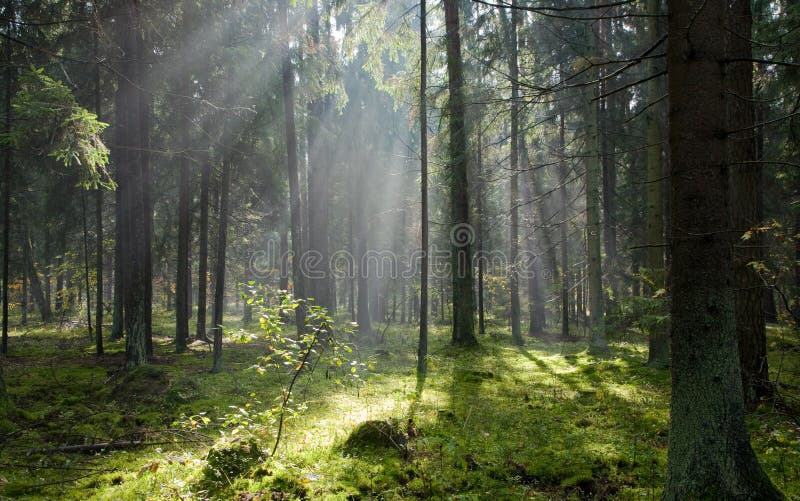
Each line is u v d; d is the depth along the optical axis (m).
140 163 11.75
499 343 18.22
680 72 3.69
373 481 4.77
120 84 12.09
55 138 6.74
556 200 21.33
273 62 14.15
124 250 13.53
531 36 13.31
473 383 10.09
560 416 7.28
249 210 22.86
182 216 17.02
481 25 13.72
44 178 17.75
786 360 9.40
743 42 6.91
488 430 6.61
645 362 11.09
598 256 13.34
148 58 11.55
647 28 10.63
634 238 16.64
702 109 3.61
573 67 12.06
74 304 24.88
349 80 20.05
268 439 6.25
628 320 10.32
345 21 17.80
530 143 19.19
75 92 12.52
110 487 4.72
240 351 16.31
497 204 23.67
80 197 17.53
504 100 5.99
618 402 7.88
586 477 4.81
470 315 15.45
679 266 3.69
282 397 5.53
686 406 3.58
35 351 15.73
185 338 16.66
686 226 3.64
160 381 9.33
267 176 18.69
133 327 11.03
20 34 10.14
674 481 3.60
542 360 13.17
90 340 18.33
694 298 3.58
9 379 10.30
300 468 5.10
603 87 14.32
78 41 11.89
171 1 11.31
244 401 8.59
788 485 4.16
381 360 13.57
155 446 6.10
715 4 3.65
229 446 5.16
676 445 3.63
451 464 5.22
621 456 5.30
